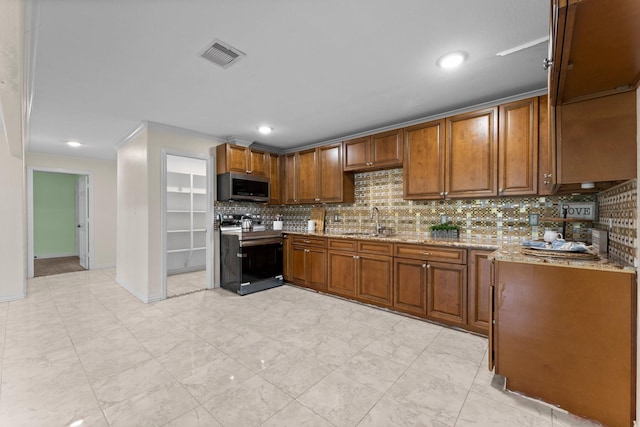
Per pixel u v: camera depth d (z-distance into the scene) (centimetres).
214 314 303
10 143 314
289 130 374
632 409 140
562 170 163
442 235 314
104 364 203
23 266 367
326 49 192
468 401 165
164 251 357
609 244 188
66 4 147
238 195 398
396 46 189
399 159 330
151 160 346
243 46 189
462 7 153
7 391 173
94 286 422
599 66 123
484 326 248
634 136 147
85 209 566
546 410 157
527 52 196
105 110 301
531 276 164
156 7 150
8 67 158
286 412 155
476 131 276
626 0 79
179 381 183
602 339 147
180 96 267
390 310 311
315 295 372
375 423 147
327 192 407
